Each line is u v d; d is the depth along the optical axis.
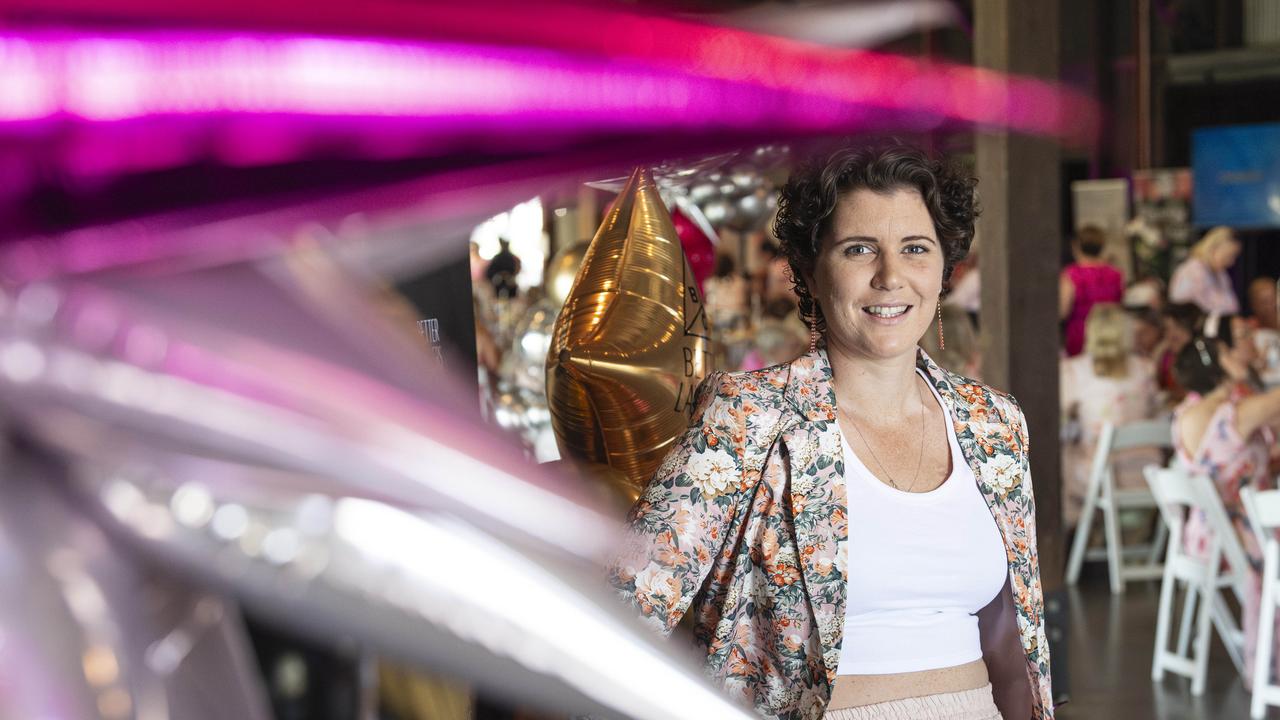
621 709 0.17
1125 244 8.05
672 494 1.79
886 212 1.85
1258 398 5.88
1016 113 0.28
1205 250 8.27
